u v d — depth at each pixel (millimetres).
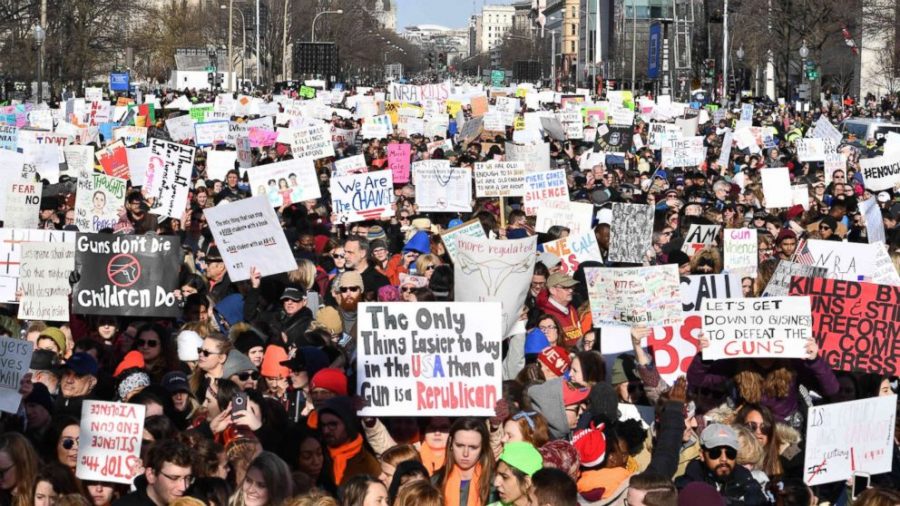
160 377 10719
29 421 8953
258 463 7234
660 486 6996
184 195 16375
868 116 57906
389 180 18734
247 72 133000
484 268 11180
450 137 41594
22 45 65625
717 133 39469
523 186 19516
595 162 27484
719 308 9398
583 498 8219
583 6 143250
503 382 9625
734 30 82938
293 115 39312
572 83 151125
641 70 107562
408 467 7770
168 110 47156
